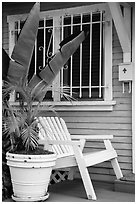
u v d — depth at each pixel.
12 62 3.79
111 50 4.68
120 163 4.57
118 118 4.61
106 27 4.72
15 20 5.37
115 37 4.68
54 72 3.97
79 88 4.88
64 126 4.64
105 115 4.70
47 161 3.48
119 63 4.55
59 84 4.96
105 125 4.70
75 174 4.93
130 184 4.04
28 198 3.48
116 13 4.20
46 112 5.04
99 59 4.73
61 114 5.01
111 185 4.44
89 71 4.79
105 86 4.68
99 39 4.75
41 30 5.19
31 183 3.46
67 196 3.80
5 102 3.80
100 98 4.73
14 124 3.55
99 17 4.79
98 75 4.74
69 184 4.48
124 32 4.34
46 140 3.89
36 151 3.62
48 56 5.09
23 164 3.44
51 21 5.14
